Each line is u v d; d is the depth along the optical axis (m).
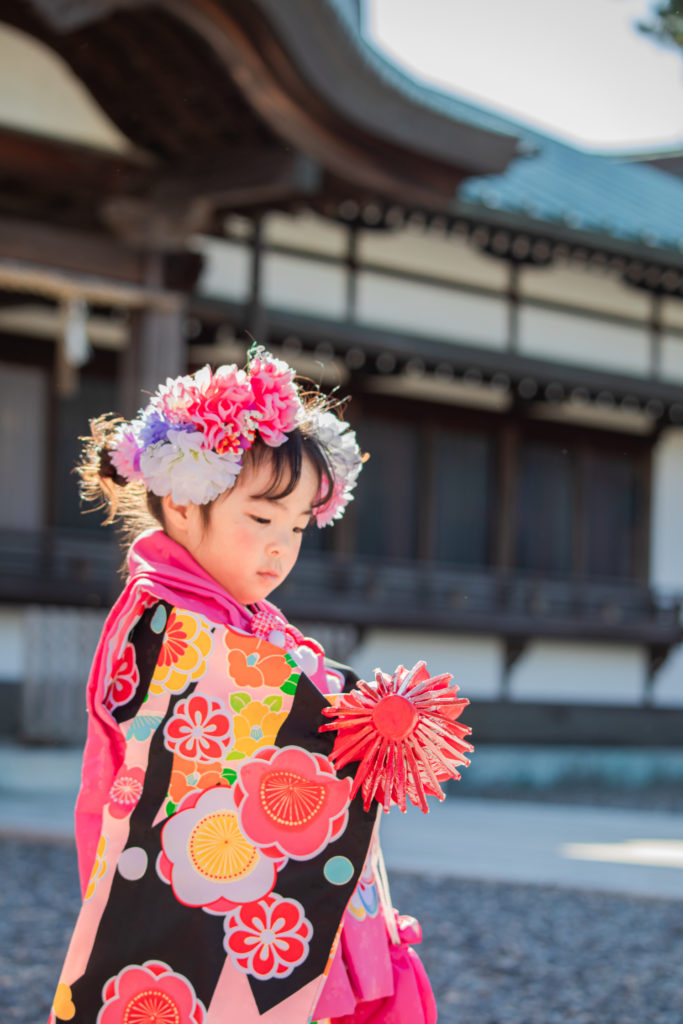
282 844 1.55
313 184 8.48
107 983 1.50
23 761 9.07
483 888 5.82
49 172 8.75
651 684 16.17
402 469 14.48
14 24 8.34
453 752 1.60
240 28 7.43
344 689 1.76
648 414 16.25
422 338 13.48
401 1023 1.67
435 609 13.80
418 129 8.57
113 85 8.51
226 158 8.63
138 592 1.60
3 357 11.89
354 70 7.93
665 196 19.19
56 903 5.14
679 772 15.73
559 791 13.75
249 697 1.57
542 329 14.65
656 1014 3.77
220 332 12.33
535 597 14.72
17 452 11.95
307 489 1.67
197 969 1.49
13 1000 3.69
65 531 12.13
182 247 9.05
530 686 15.12
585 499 15.89
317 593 13.10
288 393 1.62
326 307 13.02
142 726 1.56
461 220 12.86
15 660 11.06
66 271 8.64
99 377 12.34
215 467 1.58
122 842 1.53
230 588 1.69
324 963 1.53
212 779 1.54
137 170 8.99
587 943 4.74
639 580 16.28
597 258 14.12
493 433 15.20
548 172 17.81
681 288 15.39
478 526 15.05
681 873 6.24
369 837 1.59
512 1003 3.87
